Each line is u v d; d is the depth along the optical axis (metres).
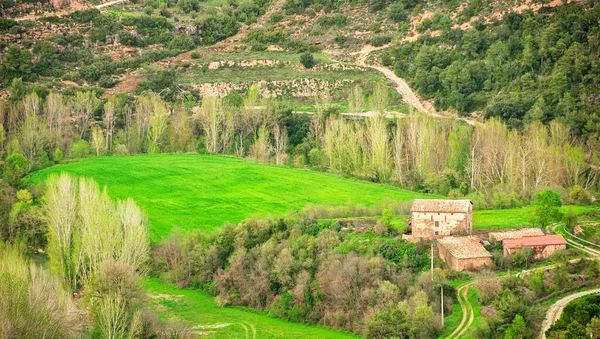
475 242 156.75
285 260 156.50
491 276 146.62
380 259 152.88
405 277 148.50
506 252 155.25
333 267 151.50
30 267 143.38
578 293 138.50
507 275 141.00
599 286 140.25
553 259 151.00
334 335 142.12
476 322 133.75
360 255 155.50
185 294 160.50
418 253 157.88
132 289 141.88
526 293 137.38
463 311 138.62
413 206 164.75
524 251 152.62
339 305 147.25
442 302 138.00
